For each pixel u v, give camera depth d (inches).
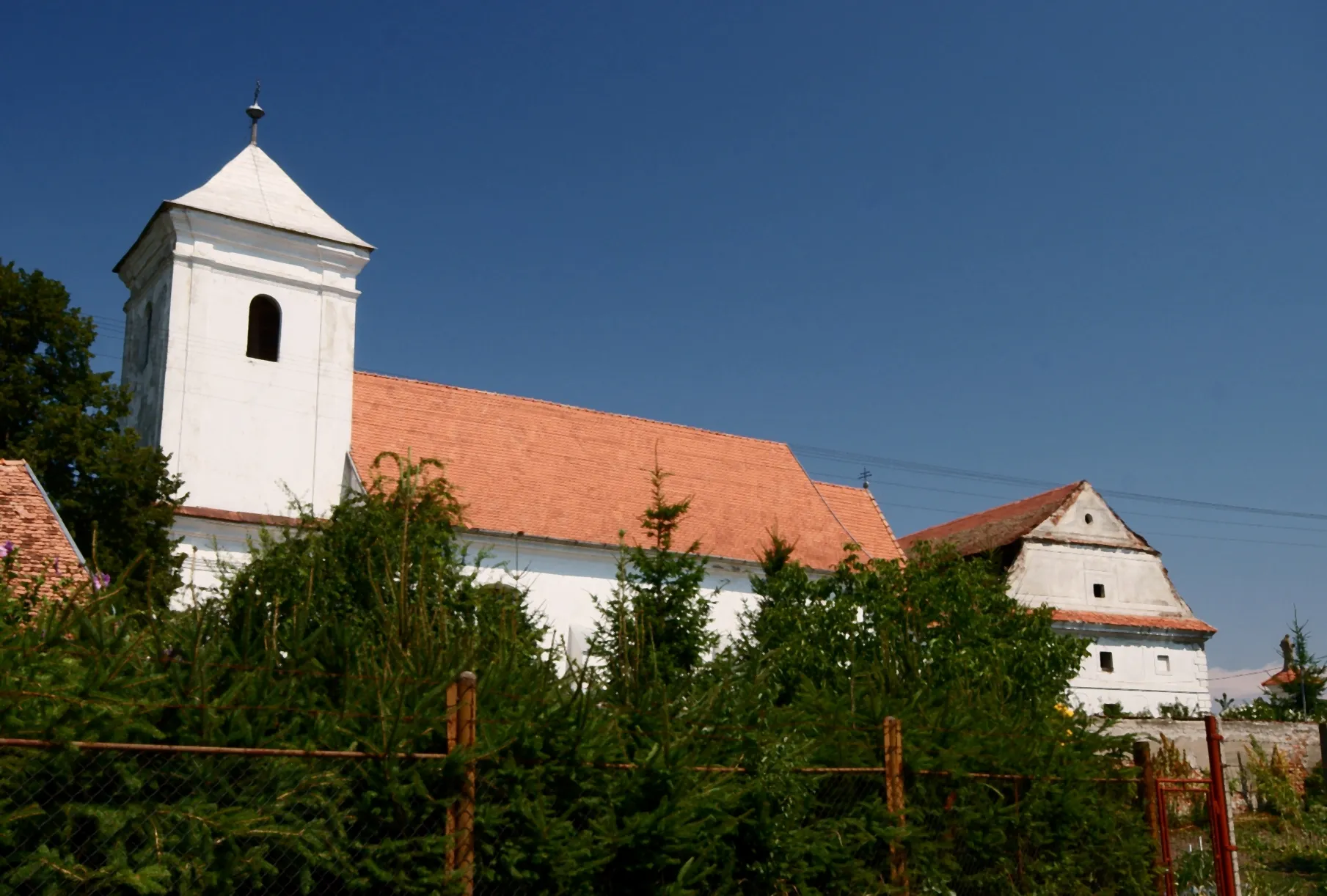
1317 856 626.8
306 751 237.3
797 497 1236.5
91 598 268.1
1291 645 1653.5
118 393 963.3
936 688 526.3
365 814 249.8
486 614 424.5
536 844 265.1
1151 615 1572.3
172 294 964.6
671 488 1141.7
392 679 271.1
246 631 279.7
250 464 971.3
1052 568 1526.8
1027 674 670.5
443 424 1070.4
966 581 676.7
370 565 405.7
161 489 900.6
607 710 303.0
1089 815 423.8
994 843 386.6
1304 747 1063.0
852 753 356.8
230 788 231.8
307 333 1023.6
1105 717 481.7
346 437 1018.7
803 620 641.6
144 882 209.5
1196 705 1551.4
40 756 210.8
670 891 282.2
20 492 628.7
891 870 352.2
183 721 233.1
